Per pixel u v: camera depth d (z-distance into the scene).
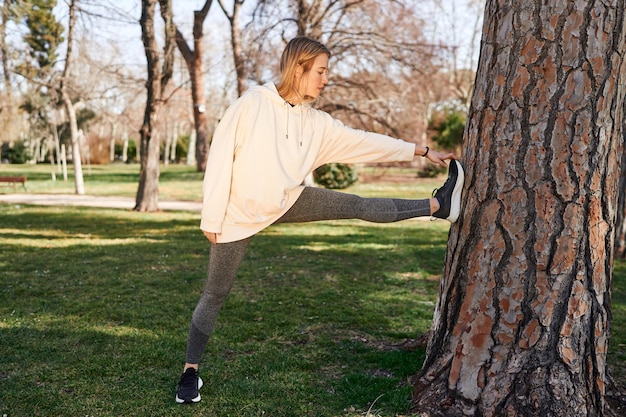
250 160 2.80
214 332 4.38
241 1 22.22
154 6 15.17
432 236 10.95
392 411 2.91
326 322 4.75
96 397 3.12
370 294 5.84
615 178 2.75
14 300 5.33
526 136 2.70
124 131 52.41
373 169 31.45
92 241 9.67
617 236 8.94
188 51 23.08
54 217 13.76
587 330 2.68
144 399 3.10
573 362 2.65
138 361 3.68
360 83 18.59
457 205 2.94
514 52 2.71
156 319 4.75
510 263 2.75
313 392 3.21
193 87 26.50
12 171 39.66
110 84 22.36
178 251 8.58
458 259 2.98
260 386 3.28
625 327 4.79
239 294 5.70
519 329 2.73
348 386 3.26
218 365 3.65
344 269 7.23
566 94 2.61
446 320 3.04
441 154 3.10
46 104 29.67
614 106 2.67
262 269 7.07
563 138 2.63
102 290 5.81
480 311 2.83
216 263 2.92
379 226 12.76
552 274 2.68
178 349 3.96
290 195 2.88
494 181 2.79
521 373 2.70
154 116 15.94
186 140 58.06
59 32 20.59
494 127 2.80
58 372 3.47
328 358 3.81
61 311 4.95
